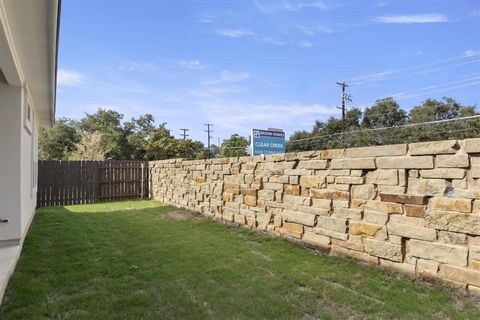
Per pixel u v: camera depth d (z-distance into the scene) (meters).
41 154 28.55
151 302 2.91
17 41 3.42
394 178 3.64
